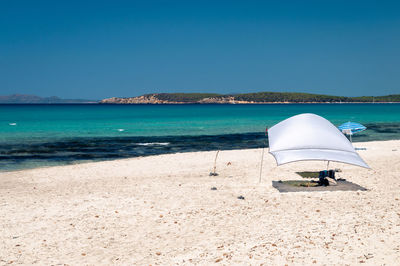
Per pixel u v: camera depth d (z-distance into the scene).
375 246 8.48
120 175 19.28
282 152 15.05
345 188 15.16
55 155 28.02
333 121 71.19
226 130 51.44
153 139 39.72
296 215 11.34
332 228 9.91
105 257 8.43
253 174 19.16
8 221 11.05
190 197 13.96
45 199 13.74
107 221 11.07
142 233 10.02
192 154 27.09
